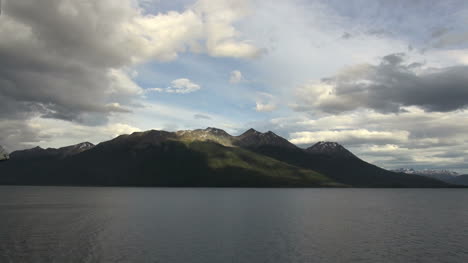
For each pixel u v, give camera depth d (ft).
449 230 235.81
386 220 293.64
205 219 286.46
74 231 215.92
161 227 237.45
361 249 170.71
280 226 247.09
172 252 159.43
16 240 183.52
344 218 304.71
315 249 169.48
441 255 159.43
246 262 143.95
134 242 181.47
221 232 217.36
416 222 280.31
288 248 171.12
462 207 459.73
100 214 322.75
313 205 460.55
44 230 219.00
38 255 150.41
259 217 305.12
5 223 251.19
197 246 173.37
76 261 141.59
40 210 360.89
